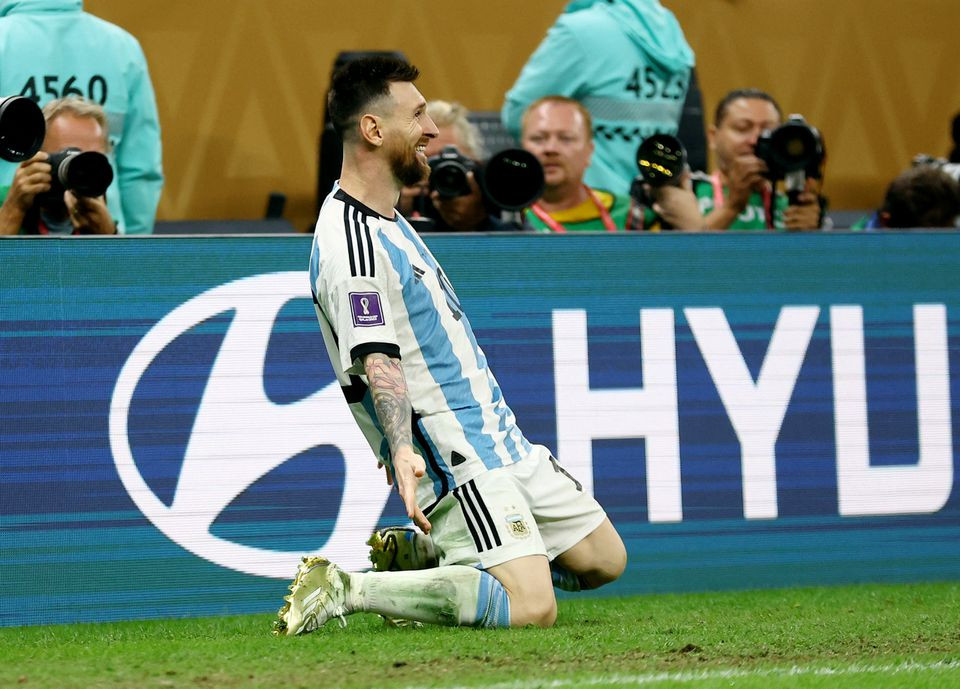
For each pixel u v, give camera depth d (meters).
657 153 17.48
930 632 11.71
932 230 15.89
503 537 11.71
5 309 13.76
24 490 13.76
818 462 15.55
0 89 17.72
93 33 18.22
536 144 19.42
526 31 28.84
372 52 23.31
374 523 14.57
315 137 27.75
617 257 15.11
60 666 10.12
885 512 15.70
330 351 12.00
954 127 25.56
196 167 27.16
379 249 11.51
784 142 16.77
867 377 15.71
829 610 13.52
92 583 13.88
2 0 18.17
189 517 14.13
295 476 14.40
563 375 14.95
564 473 12.62
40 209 15.49
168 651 10.79
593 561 12.68
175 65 26.97
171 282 14.16
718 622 12.49
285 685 9.10
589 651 10.51
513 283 14.85
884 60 30.55
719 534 15.25
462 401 11.89
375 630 11.73
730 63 29.64
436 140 19.78
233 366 14.30
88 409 13.93
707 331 15.32
